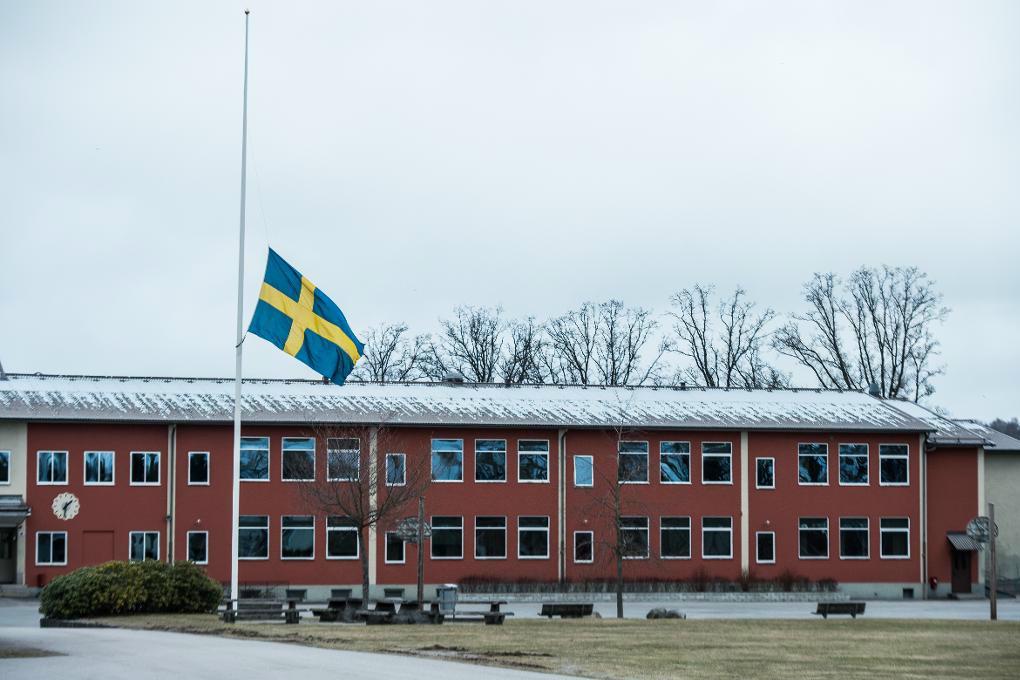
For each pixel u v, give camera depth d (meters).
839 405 71.81
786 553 67.19
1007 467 72.88
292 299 37.09
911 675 22.11
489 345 91.88
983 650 27.16
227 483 61.84
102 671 21.30
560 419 65.75
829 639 30.05
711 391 73.06
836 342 88.44
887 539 68.38
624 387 72.44
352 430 61.12
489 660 23.45
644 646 27.12
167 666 22.06
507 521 64.56
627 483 65.94
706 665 23.33
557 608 40.81
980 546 68.12
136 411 61.44
